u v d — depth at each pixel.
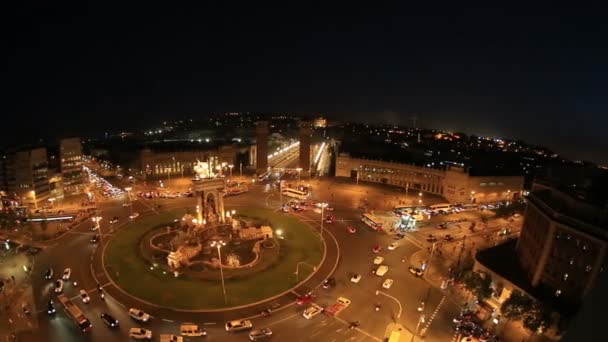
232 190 180.88
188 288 99.94
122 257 115.06
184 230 131.62
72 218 143.75
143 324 85.62
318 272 109.44
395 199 178.00
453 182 177.50
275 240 129.50
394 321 88.50
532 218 104.25
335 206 166.12
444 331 85.50
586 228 83.56
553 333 83.31
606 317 9.64
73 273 105.75
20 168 149.12
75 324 84.62
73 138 170.50
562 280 88.62
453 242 131.12
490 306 93.94
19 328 82.56
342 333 84.12
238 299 95.62
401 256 120.38
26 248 119.44
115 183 196.00
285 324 86.75
